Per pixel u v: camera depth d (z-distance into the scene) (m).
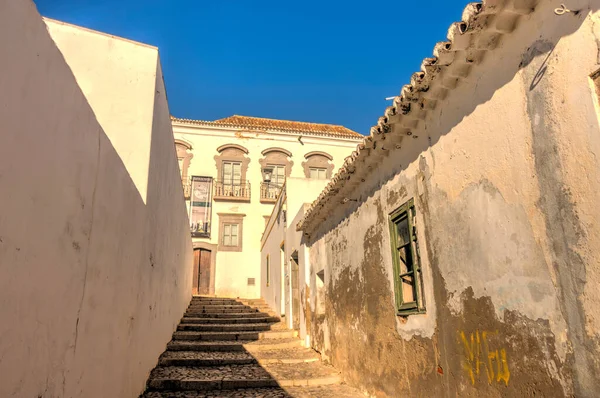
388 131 4.84
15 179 2.17
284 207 12.73
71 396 2.95
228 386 6.56
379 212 5.62
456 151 3.87
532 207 2.94
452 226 3.90
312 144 20.67
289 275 11.49
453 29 3.21
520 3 2.89
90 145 3.32
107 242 3.75
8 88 2.11
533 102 2.94
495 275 3.31
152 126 5.40
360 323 6.21
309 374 7.14
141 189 5.21
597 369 2.40
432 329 4.20
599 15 2.45
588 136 2.49
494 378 3.29
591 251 2.46
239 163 19.72
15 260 2.17
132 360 4.89
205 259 18.48
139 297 5.21
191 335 9.56
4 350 2.06
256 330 10.93
